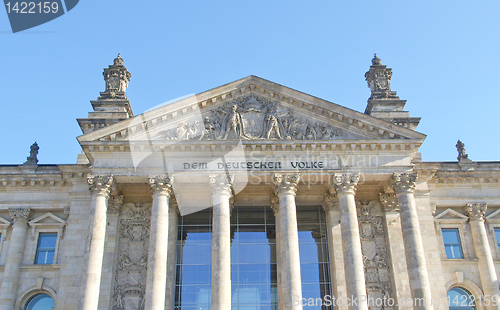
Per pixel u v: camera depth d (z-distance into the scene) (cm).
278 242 5741
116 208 5781
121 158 5434
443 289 5553
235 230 6022
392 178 5466
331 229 5791
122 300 5472
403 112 6394
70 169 6003
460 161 6412
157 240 5100
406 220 5266
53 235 6119
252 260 5881
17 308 5700
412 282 5053
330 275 5784
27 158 6456
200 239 5944
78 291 5444
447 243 6144
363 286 4978
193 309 5634
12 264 5828
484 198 6309
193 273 5794
